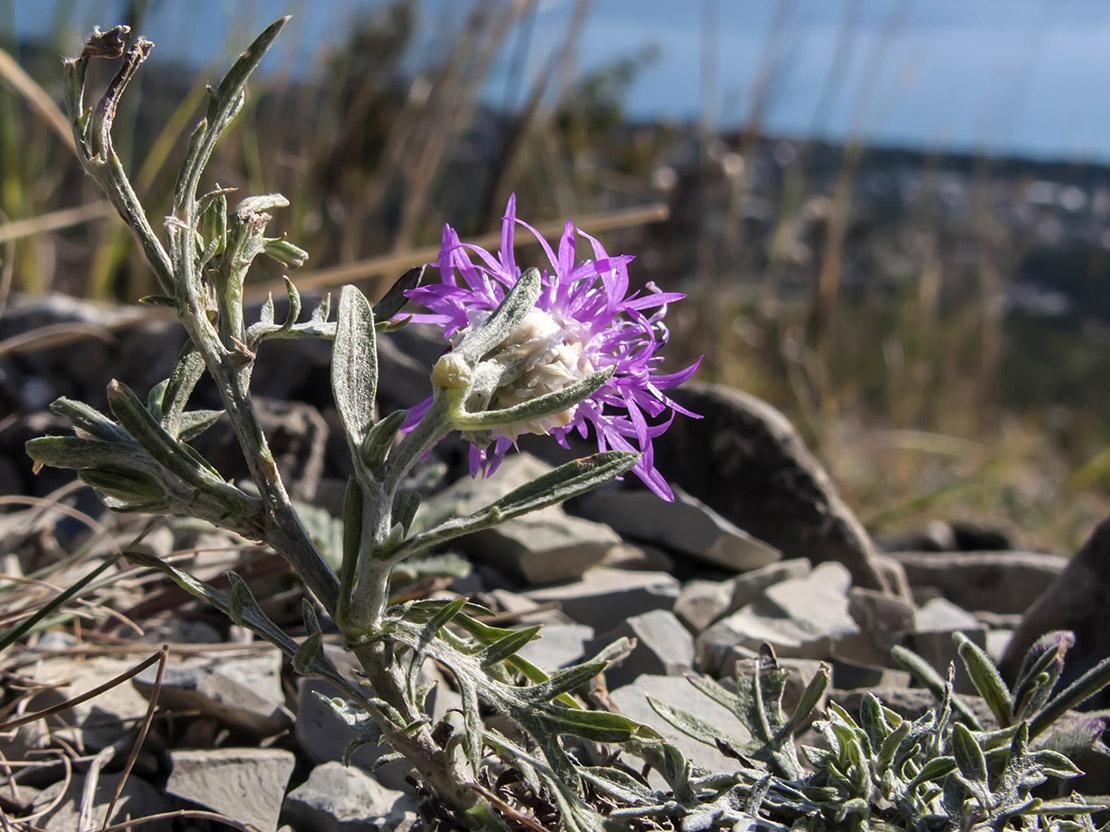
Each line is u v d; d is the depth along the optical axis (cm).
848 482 56
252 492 26
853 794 15
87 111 14
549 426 14
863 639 25
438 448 32
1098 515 68
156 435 13
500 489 28
